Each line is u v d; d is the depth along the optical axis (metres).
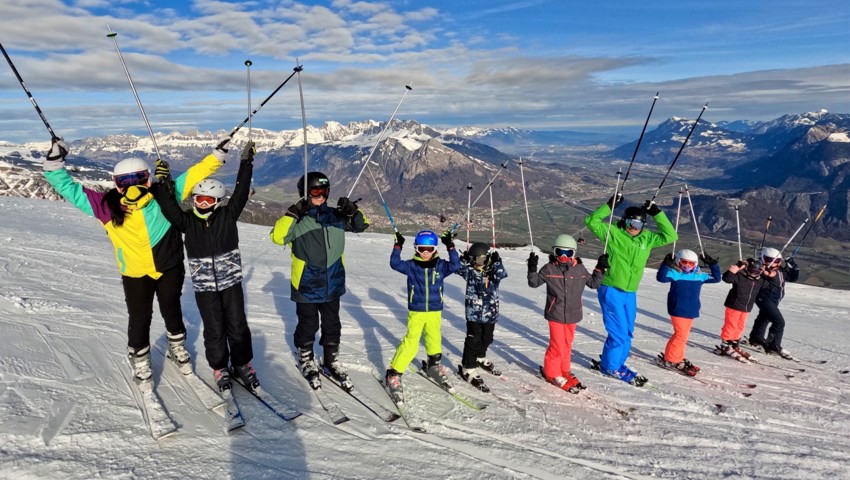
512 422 4.80
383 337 7.15
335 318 5.07
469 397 5.29
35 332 5.06
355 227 5.04
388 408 4.76
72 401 3.91
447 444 4.23
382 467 3.74
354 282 12.08
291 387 4.88
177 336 4.66
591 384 6.18
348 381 5.02
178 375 4.71
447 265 5.22
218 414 4.18
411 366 5.96
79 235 13.87
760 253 8.59
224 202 4.60
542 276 5.86
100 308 6.27
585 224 6.64
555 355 5.95
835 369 7.98
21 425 3.46
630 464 4.22
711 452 4.59
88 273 8.47
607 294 6.46
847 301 16.38
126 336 5.38
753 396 6.32
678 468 4.23
